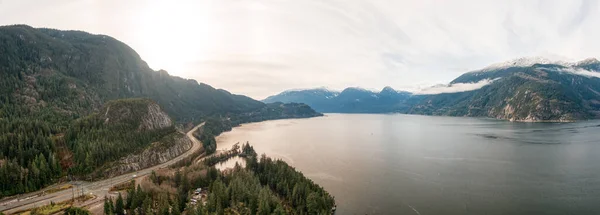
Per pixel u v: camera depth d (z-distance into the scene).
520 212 132.12
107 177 172.38
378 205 142.12
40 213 119.56
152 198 130.62
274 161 192.00
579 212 130.50
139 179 168.75
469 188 163.38
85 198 137.62
